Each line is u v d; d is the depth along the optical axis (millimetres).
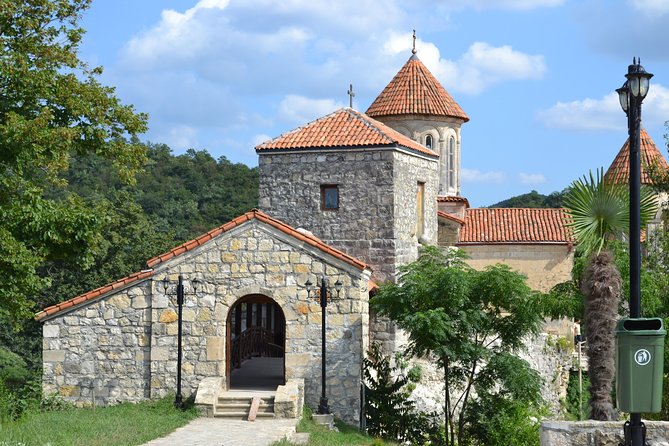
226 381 27094
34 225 23312
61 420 22891
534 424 27281
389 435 27453
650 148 42875
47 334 27531
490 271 27141
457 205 43281
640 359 13016
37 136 23359
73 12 26844
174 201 76938
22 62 24297
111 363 27312
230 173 85875
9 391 25656
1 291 22750
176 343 27031
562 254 42719
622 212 20047
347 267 26531
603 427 13805
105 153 26312
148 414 25188
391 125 43500
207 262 27062
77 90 25609
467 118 44656
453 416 30531
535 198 95125
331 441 22391
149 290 27328
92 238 24406
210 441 21250
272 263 26828
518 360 26938
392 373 30609
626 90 14578
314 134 32938
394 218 31641
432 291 26969
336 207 32156
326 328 26562
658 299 24781
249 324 37688
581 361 43250
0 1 24547
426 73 44688
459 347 26875
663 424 13836
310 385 26516
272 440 21406
